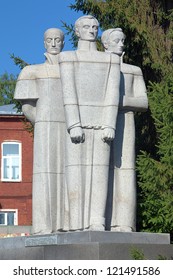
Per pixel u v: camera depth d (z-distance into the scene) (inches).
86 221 530.0
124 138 554.6
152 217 678.5
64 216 548.4
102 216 531.5
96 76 536.7
